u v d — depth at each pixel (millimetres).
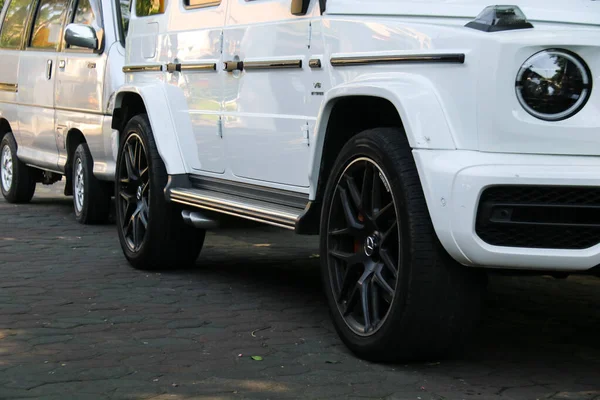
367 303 4711
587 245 4051
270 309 6020
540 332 5508
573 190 4016
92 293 6461
